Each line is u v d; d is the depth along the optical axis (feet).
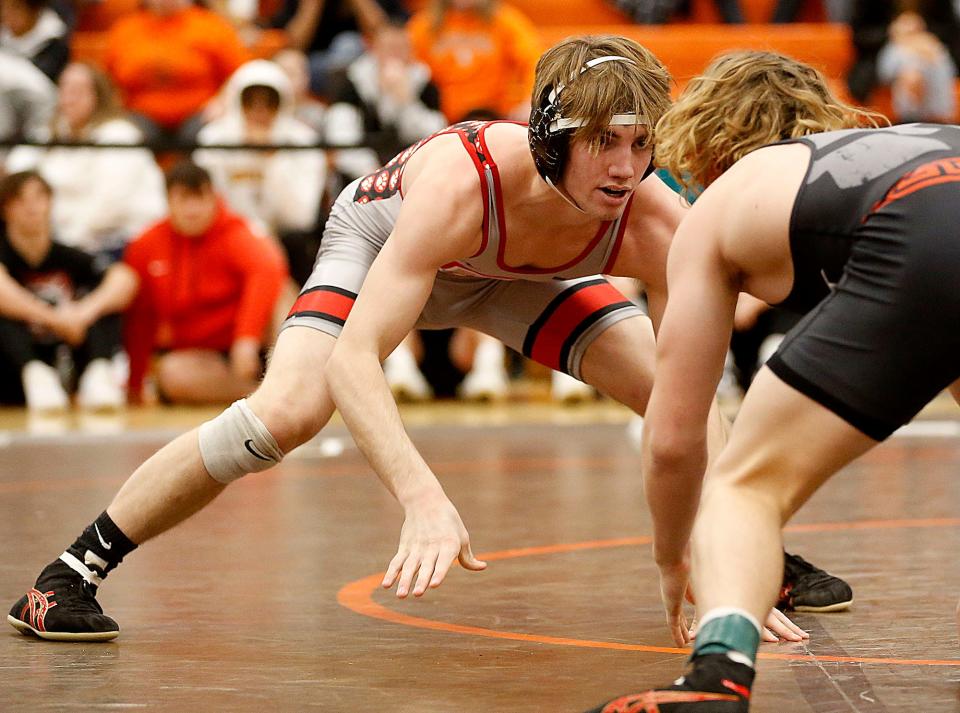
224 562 16.30
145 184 39.45
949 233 8.37
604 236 12.32
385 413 11.06
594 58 11.05
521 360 44.39
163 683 10.55
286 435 12.30
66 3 47.65
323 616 13.17
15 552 16.96
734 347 38.78
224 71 42.65
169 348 37.83
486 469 25.94
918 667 10.84
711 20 51.67
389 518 19.95
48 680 10.70
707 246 9.23
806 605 13.24
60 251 36.99
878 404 8.46
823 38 49.29
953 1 49.24
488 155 11.85
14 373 37.47
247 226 36.70
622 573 15.42
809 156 9.00
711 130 9.82
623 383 13.52
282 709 9.73
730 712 8.01
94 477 25.11
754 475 8.66
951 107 46.14
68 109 39.11
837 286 8.67
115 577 15.33
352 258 13.03
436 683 10.50
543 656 11.41
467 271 13.10
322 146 37.55
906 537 17.70
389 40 40.01
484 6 42.52
